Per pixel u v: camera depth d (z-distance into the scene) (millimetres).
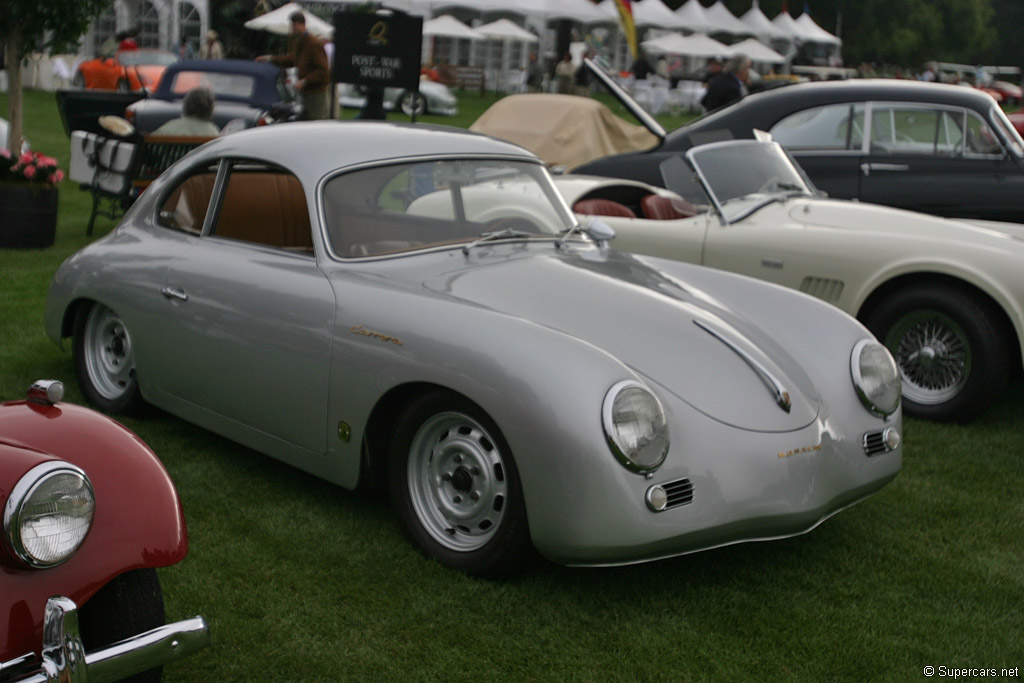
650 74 31375
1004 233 5238
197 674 2617
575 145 11852
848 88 7523
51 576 2102
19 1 8570
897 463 3438
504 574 3068
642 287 3637
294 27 11297
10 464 2070
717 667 2721
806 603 3086
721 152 5738
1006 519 3777
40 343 5441
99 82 19391
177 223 4242
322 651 2734
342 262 3578
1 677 1976
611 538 2754
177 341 3953
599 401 2760
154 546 2250
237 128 10750
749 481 2943
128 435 2441
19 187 7691
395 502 3318
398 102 23531
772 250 5234
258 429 3717
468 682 2621
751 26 32500
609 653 2770
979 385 4781
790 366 3369
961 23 54750
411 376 3102
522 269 3645
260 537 3393
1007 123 7133
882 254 4922
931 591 3191
